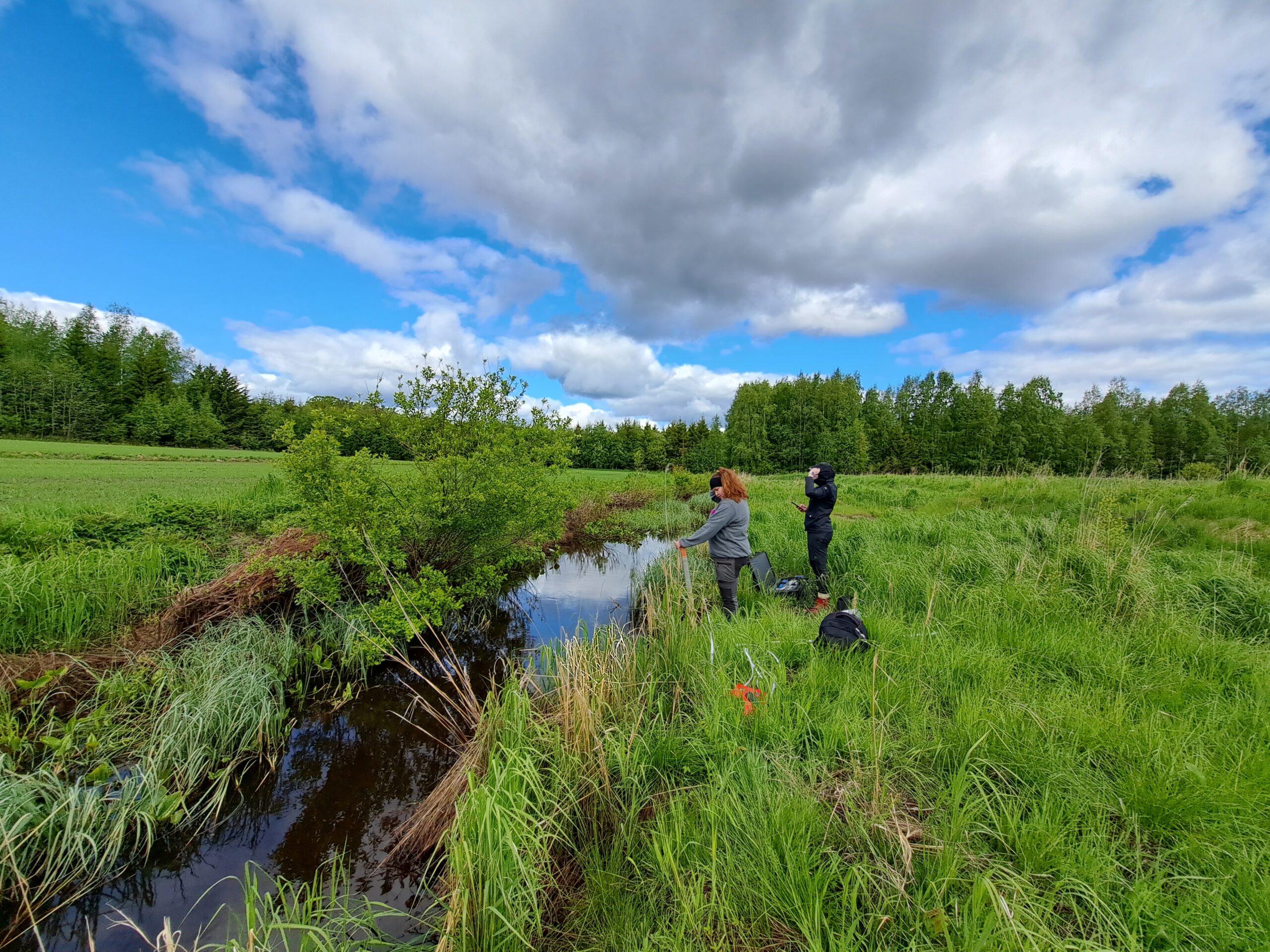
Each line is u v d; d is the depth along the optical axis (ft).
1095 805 7.34
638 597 23.57
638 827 8.20
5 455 77.00
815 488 19.15
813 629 14.99
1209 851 6.48
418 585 18.38
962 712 9.74
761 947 5.92
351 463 17.94
